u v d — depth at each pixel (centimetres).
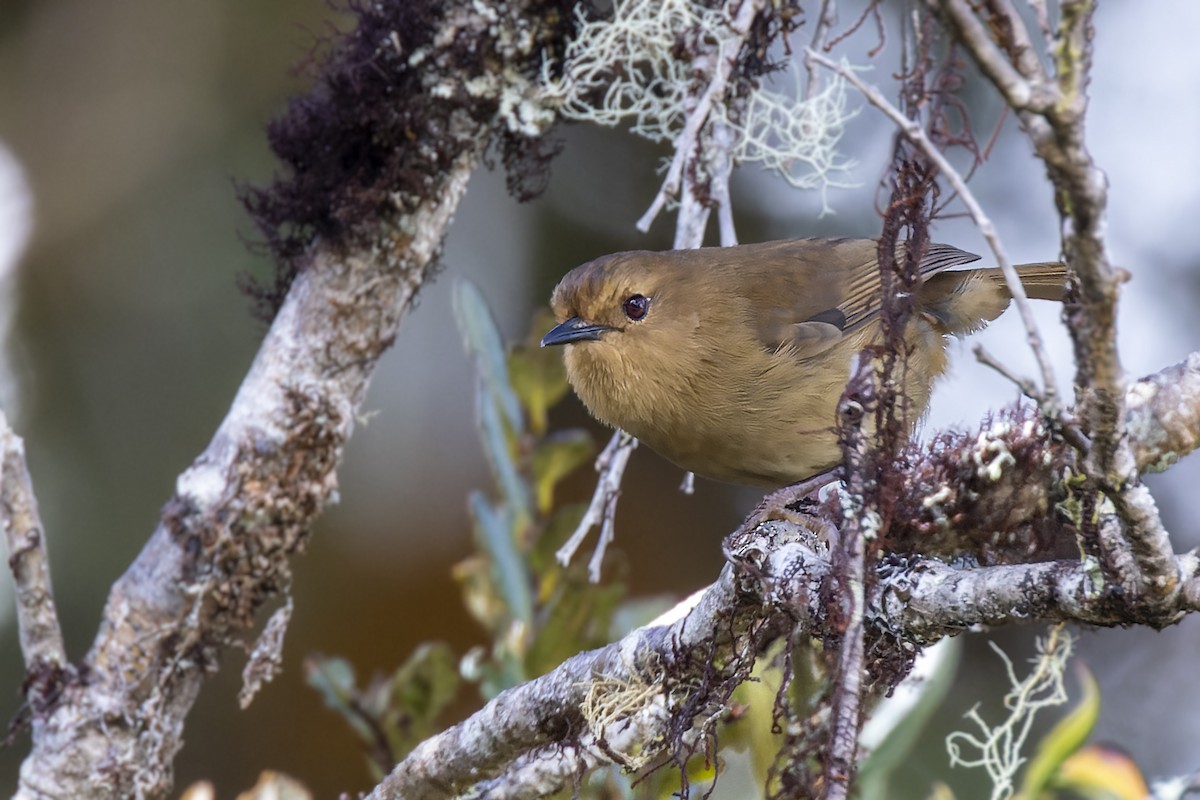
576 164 1346
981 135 1237
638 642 624
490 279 1345
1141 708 1200
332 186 766
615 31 786
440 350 1336
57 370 1210
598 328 880
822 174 830
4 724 1120
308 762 1221
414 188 763
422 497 1303
